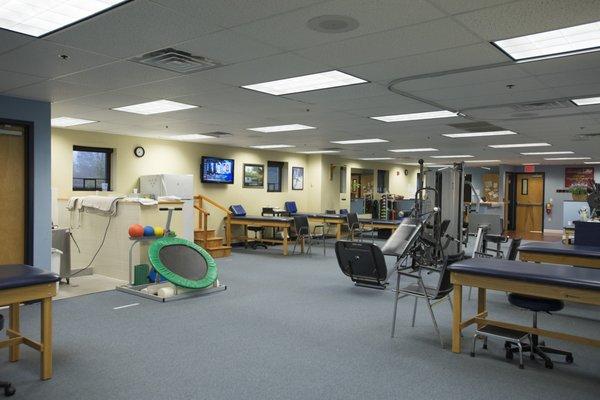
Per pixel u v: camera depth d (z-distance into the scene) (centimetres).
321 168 1345
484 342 389
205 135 917
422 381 321
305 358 362
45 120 565
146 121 738
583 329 461
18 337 332
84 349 375
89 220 709
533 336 370
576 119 660
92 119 722
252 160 1188
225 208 1107
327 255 962
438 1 265
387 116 668
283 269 782
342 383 316
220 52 369
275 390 303
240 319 470
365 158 1450
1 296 290
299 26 309
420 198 579
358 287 637
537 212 1661
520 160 1424
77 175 866
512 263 384
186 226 860
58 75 442
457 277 373
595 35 323
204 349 379
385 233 1340
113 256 673
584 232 552
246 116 682
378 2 268
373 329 442
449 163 1559
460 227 681
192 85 483
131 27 314
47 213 563
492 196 1753
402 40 334
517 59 380
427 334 429
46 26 316
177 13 289
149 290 565
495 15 284
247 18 296
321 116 673
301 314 493
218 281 651
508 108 585
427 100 545
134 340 399
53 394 292
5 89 500
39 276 307
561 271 346
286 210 1230
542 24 298
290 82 477
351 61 390
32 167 550
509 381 323
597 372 342
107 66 411
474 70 411
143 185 920
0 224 529
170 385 308
